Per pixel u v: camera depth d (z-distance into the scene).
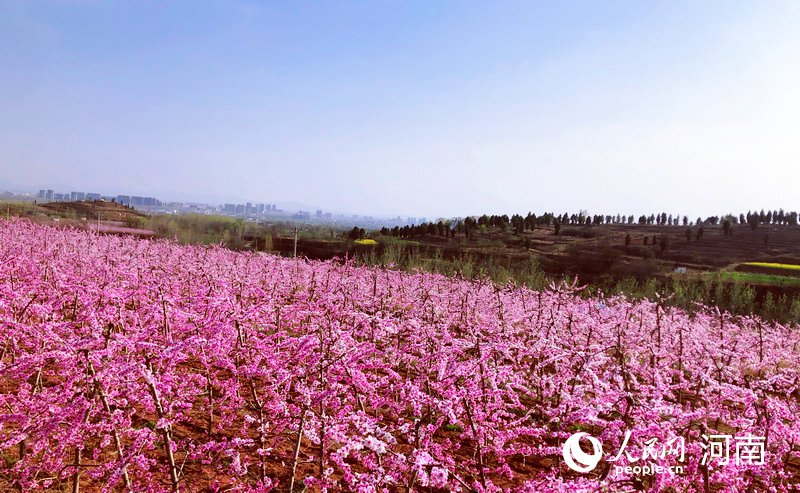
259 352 6.54
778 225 132.38
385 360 9.49
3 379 7.35
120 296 7.52
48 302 7.92
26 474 5.10
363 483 4.80
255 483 5.81
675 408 4.84
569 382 8.30
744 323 13.49
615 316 11.13
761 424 5.46
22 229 25.20
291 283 14.35
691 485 5.83
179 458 6.39
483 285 15.65
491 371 5.98
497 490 5.65
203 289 9.14
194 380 7.14
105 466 5.10
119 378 4.80
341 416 5.32
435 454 5.85
